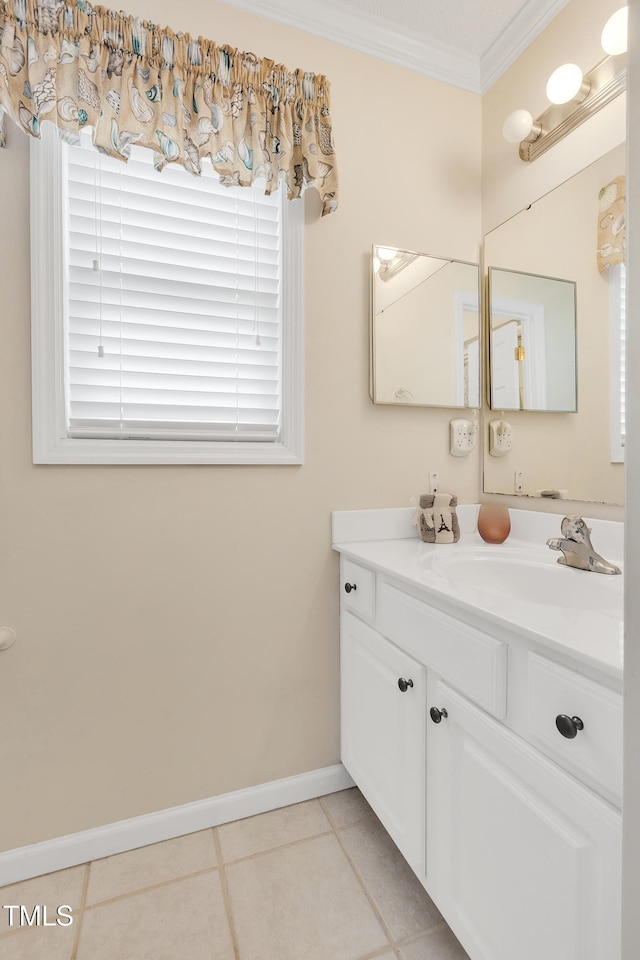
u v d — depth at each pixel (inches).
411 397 60.7
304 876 46.5
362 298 58.9
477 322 64.6
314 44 56.0
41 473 46.4
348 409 58.5
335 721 59.2
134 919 42.1
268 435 55.6
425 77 62.4
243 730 54.9
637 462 17.6
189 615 52.2
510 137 54.7
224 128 48.6
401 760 43.9
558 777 27.0
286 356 55.0
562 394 54.2
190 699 52.5
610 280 48.9
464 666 34.8
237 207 53.6
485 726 33.0
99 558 48.6
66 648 47.6
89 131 48.0
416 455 62.4
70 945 39.8
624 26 44.3
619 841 23.3
